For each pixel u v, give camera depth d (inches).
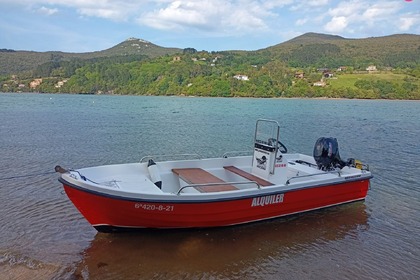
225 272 238.8
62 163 594.6
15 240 277.3
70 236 286.4
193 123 1349.7
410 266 257.1
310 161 437.7
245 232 302.4
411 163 654.5
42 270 232.2
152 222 277.0
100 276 227.3
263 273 240.4
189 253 261.7
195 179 320.8
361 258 267.0
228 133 1050.7
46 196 390.9
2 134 948.6
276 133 333.1
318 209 352.8
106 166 320.5
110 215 267.3
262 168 343.9
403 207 386.9
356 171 378.9
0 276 222.7
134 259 250.4
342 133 1138.0
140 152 720.3
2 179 468.1
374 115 1939.0
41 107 2160.4
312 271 245.6
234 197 286.7
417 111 2305.6
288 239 293.7
